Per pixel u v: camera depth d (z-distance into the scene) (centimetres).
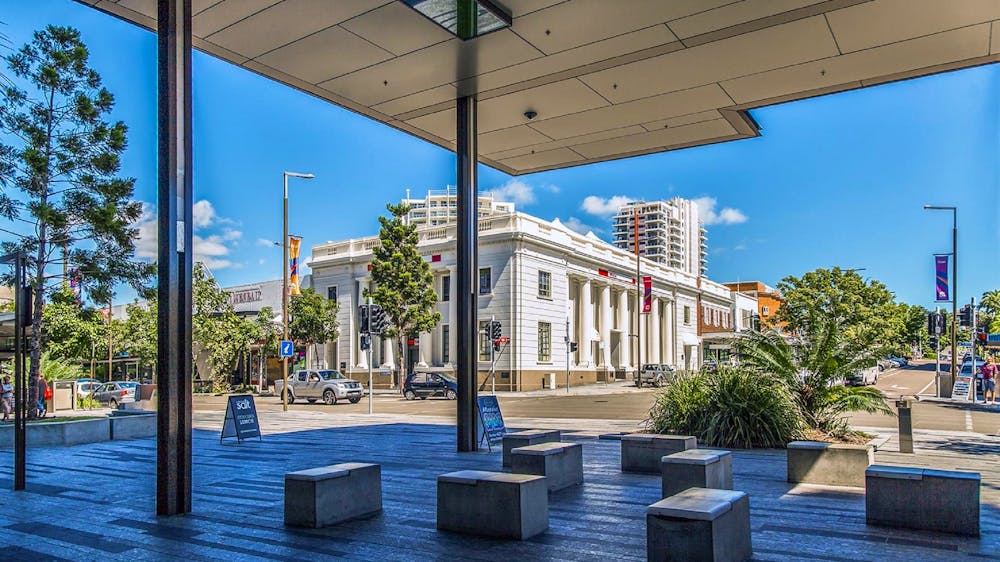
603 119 1480
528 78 1264
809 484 902
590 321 5281
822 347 1348
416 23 1051
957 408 2502
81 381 4006
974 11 995
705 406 1305
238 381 5353
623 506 772
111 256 1727
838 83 1285
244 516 745
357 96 1362
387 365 4881
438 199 13762
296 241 3216
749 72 1232
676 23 1048
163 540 649
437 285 4888
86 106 1650
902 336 7619
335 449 1352
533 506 647
